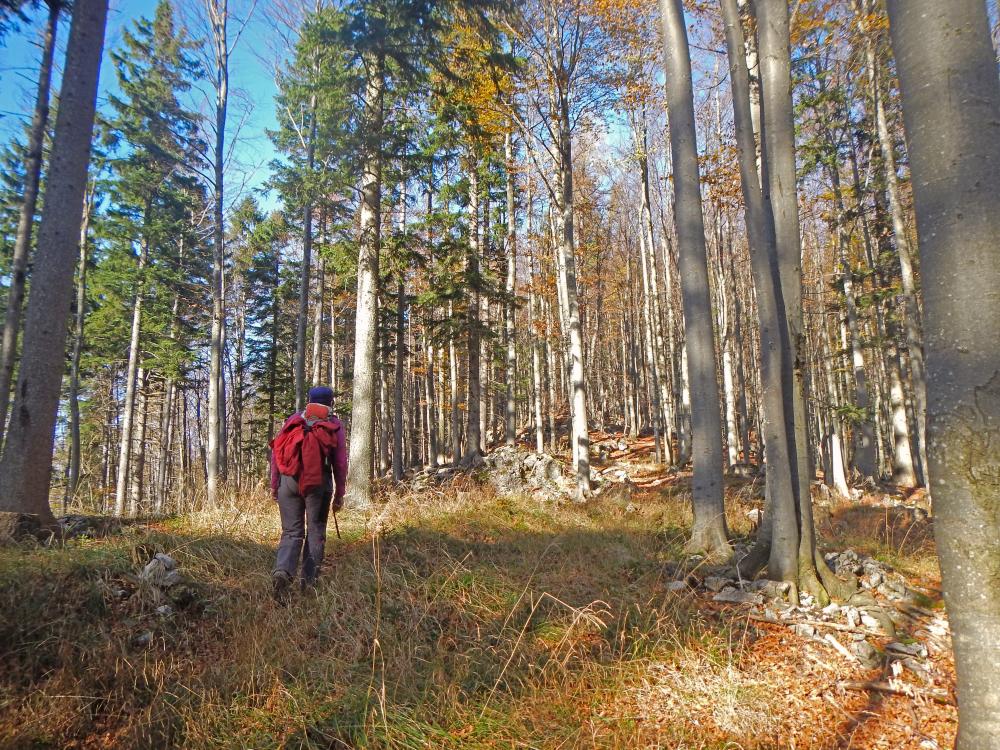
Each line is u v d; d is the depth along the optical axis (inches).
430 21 403.2
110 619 149.9
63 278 247.3
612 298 1209.4
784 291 220.4
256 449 1019.3
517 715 125.0
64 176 249.1
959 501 80.6
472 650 150.1
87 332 864.3
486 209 788.6
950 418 81.4
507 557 230.1
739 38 233.0
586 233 938.7
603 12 496.4
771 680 143.7
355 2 399.2
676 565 236.8
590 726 121.6
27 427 234.4
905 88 88.3
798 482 211.9
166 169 732.0
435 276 665.0
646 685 136.9
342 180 432.8
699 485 272.5
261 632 149.4
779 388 216.1
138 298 805.2
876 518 386.0
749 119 230.7
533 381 985.5
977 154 80.4
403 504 335.0
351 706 123.6
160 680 127.3
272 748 111.0
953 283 81.4
